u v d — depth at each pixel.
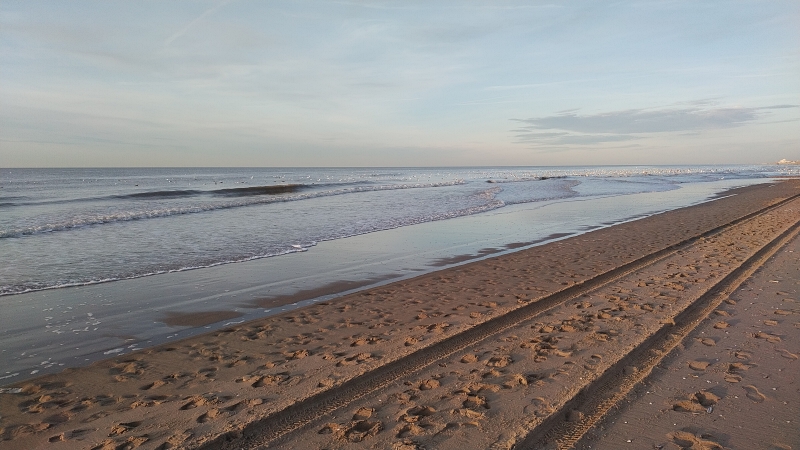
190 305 6.89
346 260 10.03
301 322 6.03
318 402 3.83
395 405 3.74
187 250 10.89
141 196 27.19
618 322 5.65
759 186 37.91
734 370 4.26
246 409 3.69
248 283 8.13
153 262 9.62
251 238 12.56
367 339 5.31
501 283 7.88
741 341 4.96
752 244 10.60
